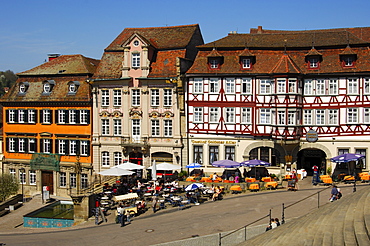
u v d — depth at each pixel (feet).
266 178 130.72
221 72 143.23
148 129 153.89
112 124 158.40
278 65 137.39
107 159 160.25
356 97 134.51
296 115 136.05
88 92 162.61
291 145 137.90
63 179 167.02
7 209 145.59
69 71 169.78
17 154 174.40
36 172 170.19
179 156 149.69
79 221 118.11
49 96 168.14
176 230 94.99
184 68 150.92
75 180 165.27
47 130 169.07
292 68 135.54
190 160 149.48
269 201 111.65
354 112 135.13
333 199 103.45
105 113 158.40
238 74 141.49
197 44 166.50
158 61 155.12
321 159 148.56
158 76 150.61
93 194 121.08
